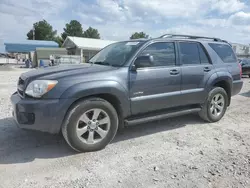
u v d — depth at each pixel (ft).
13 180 8.91
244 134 14.44
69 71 11.41
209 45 16.33
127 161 10.61
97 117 11.37
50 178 9.12
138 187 8.61
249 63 55.52
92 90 10.78
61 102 10.25
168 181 9.03
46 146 12.01
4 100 22.76
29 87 10.53
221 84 17.26
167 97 13.48
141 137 13.64
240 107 22.07
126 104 12.00
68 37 124.47
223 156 11.26
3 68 91.76
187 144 12.69
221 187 8.69
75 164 10.24
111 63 13.07
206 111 16.07
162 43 13.74
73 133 10.71
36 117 10.16
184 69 14.25
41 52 106.11
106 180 9.04
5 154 11.05
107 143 11.85
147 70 12.65
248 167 10.17
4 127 14.60
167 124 16.15
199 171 9.81
